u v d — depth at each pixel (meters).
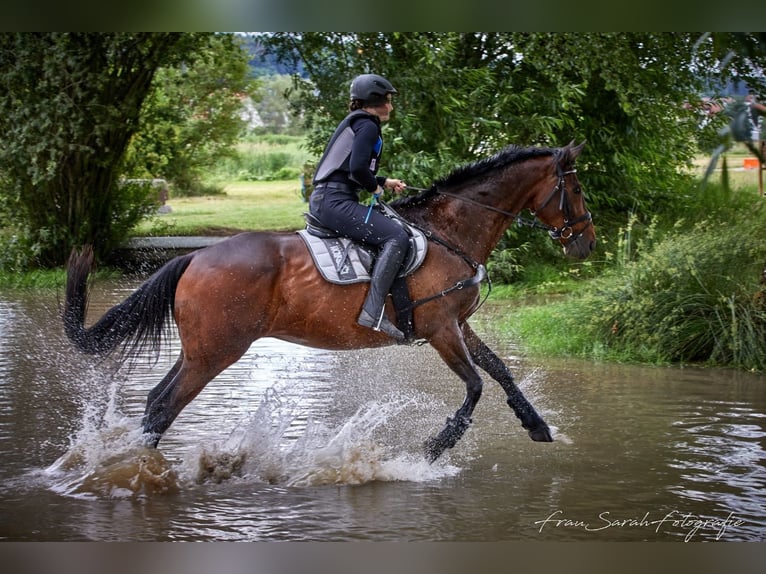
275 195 29.92
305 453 5.86
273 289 5.39
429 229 5.79
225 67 21.78
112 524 4.65
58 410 7.05
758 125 7.68
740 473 5.52
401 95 14.44
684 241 9.65
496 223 5.96
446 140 14.47
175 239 19.33
